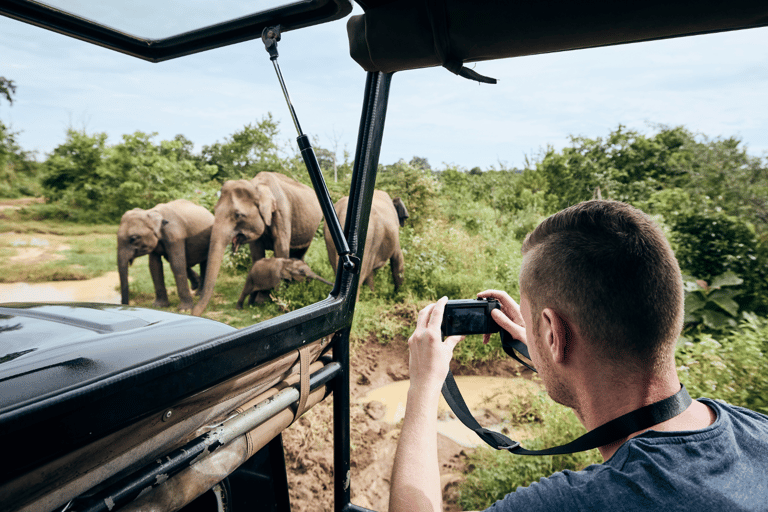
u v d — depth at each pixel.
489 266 7.42
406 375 4.93
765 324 4.66
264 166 13.53
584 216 0.70
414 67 0.95
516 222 10.25
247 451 0.86
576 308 0.67
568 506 0.62
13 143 18.39
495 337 4.98
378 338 5.54
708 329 4.97
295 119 1.03
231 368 0.74
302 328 0.93
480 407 4.06
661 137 12.10
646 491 0.59
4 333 1.09
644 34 0.74
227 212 7.16
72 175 16.48
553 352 0.71
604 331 0.65
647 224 0.67
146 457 0.69
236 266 9.00
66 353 0.96
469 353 4.93
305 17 0.95
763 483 0.60
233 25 1.02
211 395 0.74
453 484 3.11
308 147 1.03
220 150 16.67
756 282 5.43
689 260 5.87
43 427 0.50
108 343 1.04
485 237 8.80
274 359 0.87
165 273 10.40
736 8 0.66
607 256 0.64
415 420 0.80
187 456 0.73
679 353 4.04
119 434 0.62
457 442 3.58
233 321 6.68
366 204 1.12
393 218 7.10
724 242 5.79
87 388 0.53
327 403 3.96
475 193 12.30
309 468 3.34
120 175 15.82
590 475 0.64
